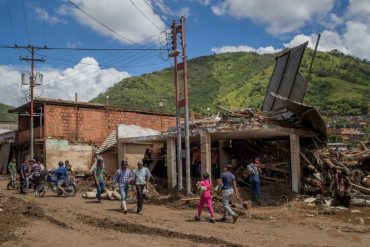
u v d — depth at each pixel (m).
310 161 17.61
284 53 23.14
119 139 25.53
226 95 97.50
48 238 9.55
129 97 92.38
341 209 14.21
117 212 13.73
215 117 19.81
